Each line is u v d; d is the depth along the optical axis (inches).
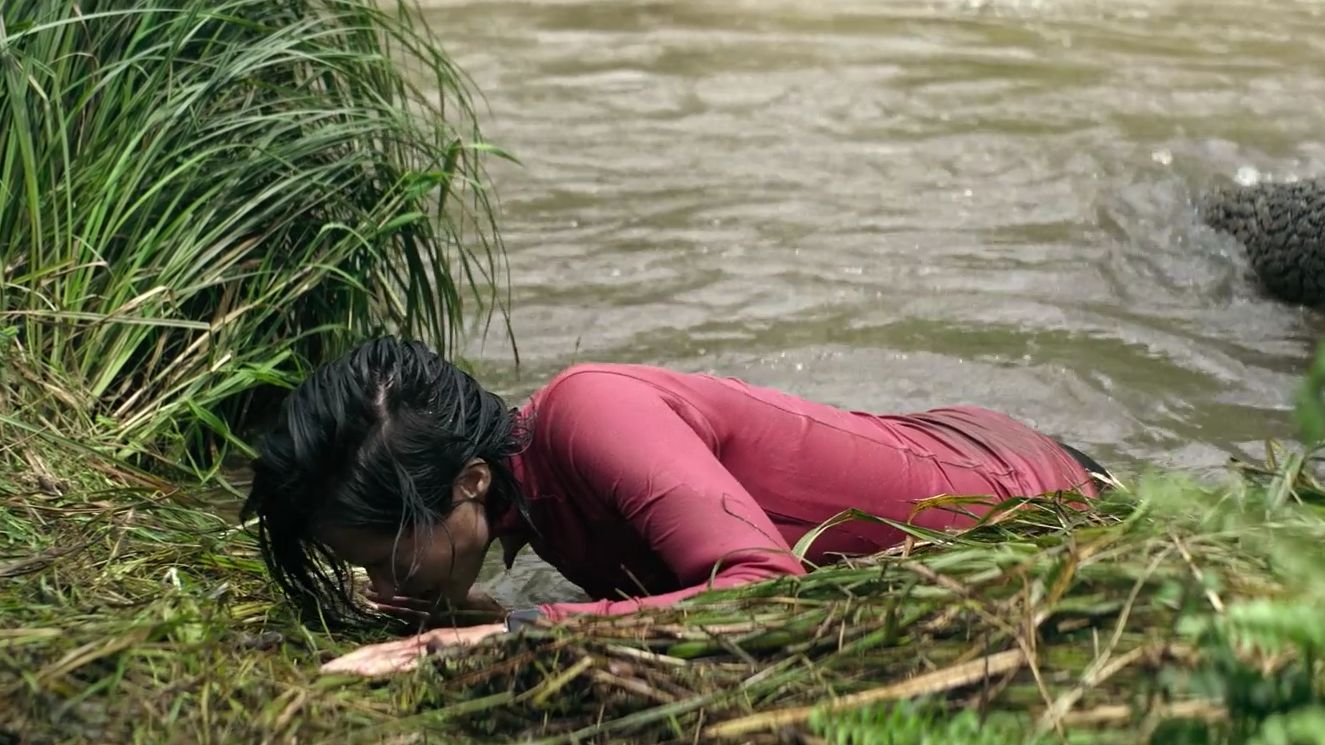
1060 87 279.7
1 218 132.3
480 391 88.5
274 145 143.7
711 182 228.4
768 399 96.6
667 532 84.4
